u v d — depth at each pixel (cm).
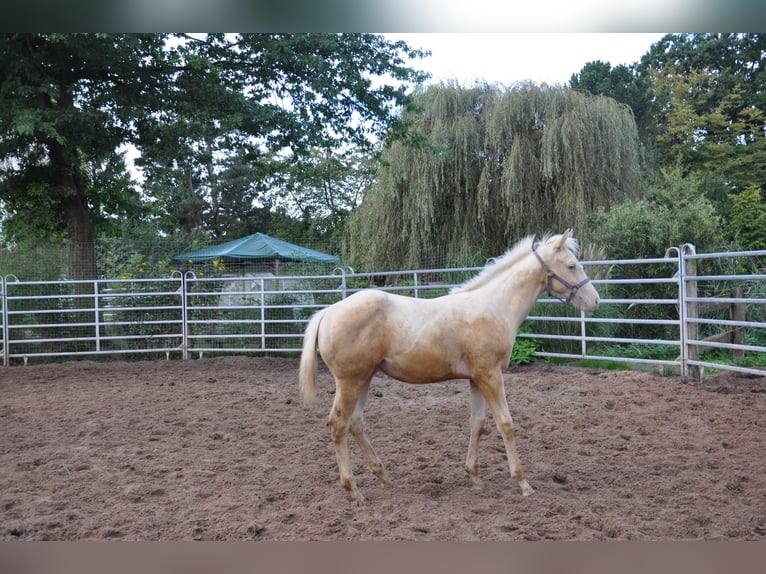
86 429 645
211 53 1412
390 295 433
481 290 447
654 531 360
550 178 1578
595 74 3247
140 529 373
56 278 1418
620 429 612
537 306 1112
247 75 1453
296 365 1164
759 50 3159
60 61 1277
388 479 451
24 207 1452
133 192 1717
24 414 734
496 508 401
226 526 376
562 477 462
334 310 430
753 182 2708
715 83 3088
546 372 973
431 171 1672
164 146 1460
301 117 1447
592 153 1574
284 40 1322
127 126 1422
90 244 1456
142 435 623
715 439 560
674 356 1005
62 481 473
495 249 1683
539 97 1619
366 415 698
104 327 1333
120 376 1052
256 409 748
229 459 529
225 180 3822
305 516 392
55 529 375
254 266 1839
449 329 421
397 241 1752
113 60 1266
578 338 986
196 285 1364
